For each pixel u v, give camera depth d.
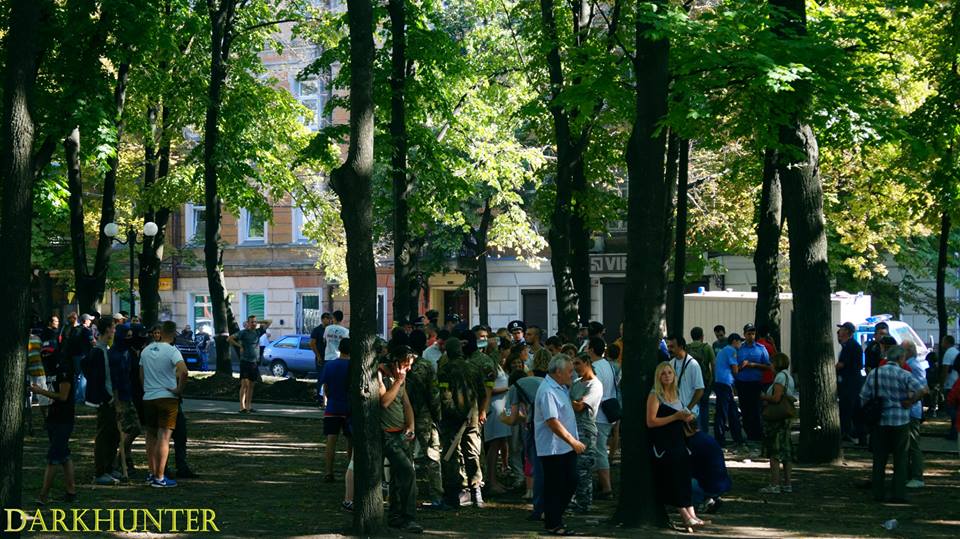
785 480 15.07
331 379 15.39
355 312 11.38
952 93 21.91
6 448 9.97
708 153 35.59
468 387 13.66
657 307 12.37
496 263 50.38
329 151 27.34
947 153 22.41
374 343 11.47
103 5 20.61
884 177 25.73
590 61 16.81
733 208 35.69
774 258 23.17
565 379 11.77
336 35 33.56
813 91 15.59
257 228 53.47
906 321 43.69
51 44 20.25
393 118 24.81
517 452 15.03
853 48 17.27
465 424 13.65
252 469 16.70
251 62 33.47
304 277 52.56
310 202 37.59
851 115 16.48
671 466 12.16
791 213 18.28
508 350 16.41
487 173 36.25
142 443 19.69
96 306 27.36
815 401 18.05
